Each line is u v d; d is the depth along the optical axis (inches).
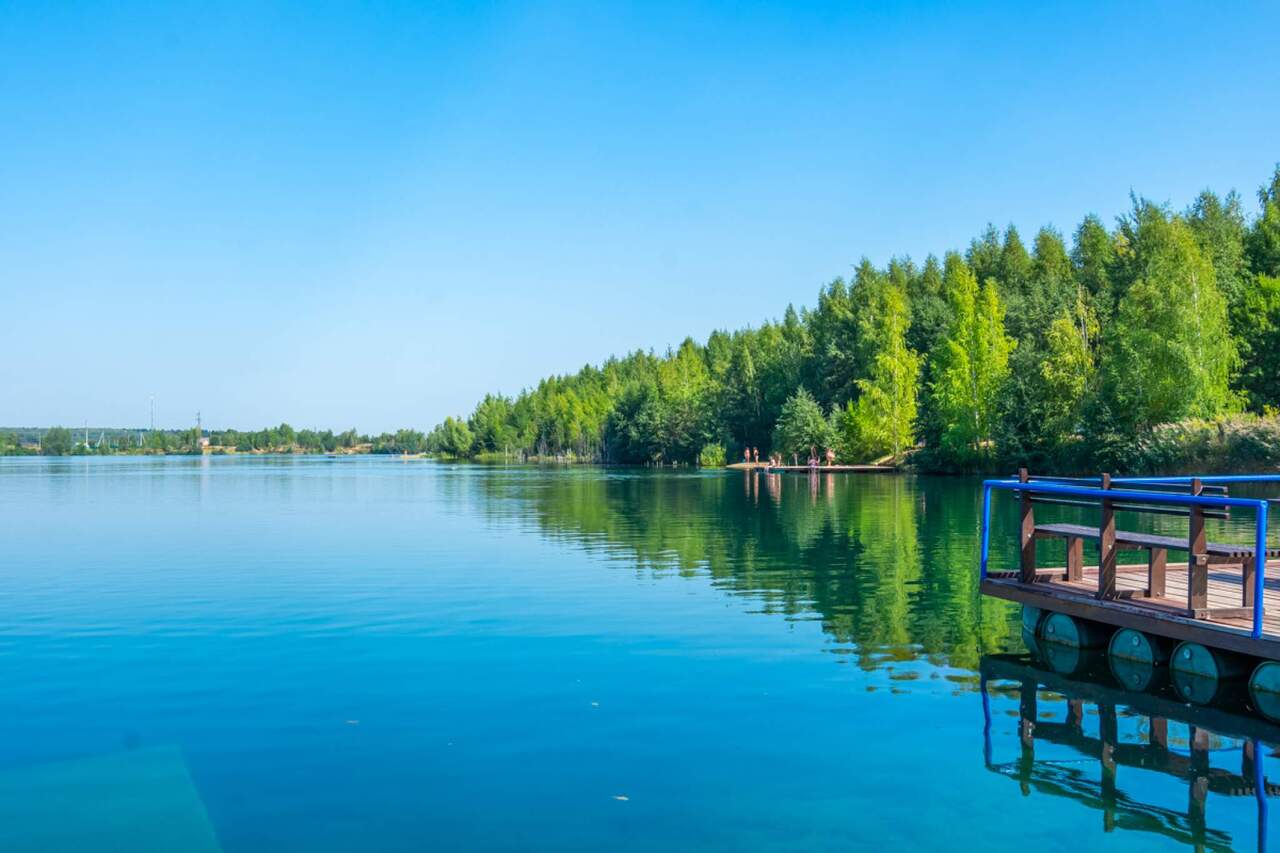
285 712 397.4
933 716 389.7
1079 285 3339.1
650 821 284.5
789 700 410.3
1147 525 1194.0
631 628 560.7
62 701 416.5
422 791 308.7
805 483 2474.2
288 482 2970.0
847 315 4087.1
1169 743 361.1
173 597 687.7
